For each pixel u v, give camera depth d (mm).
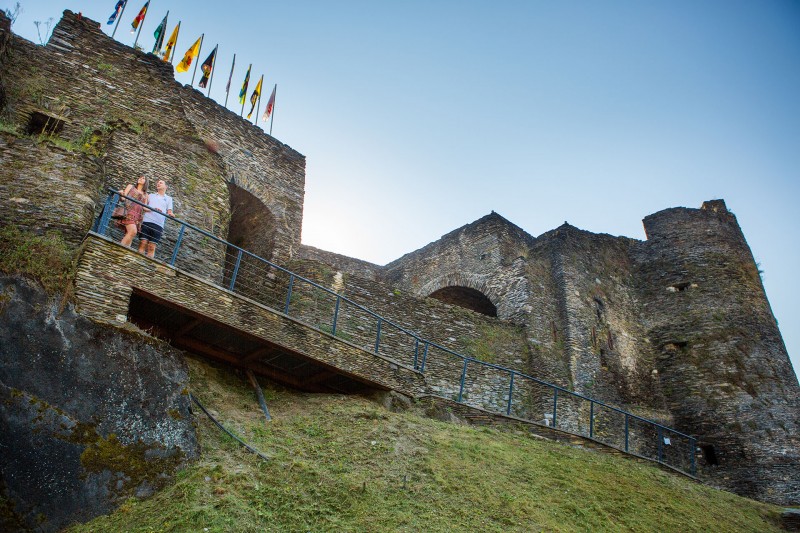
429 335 19094
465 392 18703
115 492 7957
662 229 28203
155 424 8688
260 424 10320
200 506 7797
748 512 13641
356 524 8203
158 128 15930
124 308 9648
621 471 12906
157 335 10594
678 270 26875
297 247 20250
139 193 11945
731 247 27375
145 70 17328
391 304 18797
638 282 27359
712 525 11672
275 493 8461
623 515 10625
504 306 22750
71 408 8156
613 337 24078
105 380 8570
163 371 9133
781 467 21406
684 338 25109
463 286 24875
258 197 19891
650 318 26234
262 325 11336
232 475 8562
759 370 23641
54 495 7598
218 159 16328
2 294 8414
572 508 10141
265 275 17516
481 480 10180
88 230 10820
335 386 12969
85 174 11344
